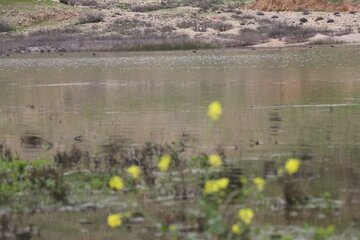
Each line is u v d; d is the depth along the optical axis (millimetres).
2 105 37594
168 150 22859
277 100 36188
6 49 95938
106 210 16906
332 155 22156
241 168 20469
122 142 25312
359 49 79812
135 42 96375
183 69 60844
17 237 15500
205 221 15062
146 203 17312
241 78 50188
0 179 19828
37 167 21141
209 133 26656
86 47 94125
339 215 15836
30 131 28406
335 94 38031
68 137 26750
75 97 40656
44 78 55500
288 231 14695
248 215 13781
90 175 20109
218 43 94312
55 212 17062
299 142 24469
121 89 44625
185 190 17969
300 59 68188
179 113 32188
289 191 17281
